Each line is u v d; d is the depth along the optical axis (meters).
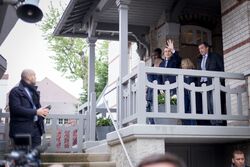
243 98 7.29
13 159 3.10
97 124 9.90
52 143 9.09
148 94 7.66
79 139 9.34
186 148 7.65
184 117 6.64
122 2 8.05
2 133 8.20
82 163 6.85
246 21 7.58
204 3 10.70
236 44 7.84
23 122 5.64
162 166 1.44
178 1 10.50
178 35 10.62
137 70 6.63
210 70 7.46
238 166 6.19
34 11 5.32
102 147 7.97
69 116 9.38
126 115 7.24
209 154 7.79
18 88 5.80
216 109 6.89
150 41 11.54
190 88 6.79
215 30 10.98
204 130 6.54
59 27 10.81
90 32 10.40
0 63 7.62
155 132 6.23
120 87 7.53
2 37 7.72
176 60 8.04
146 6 10.62
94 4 9.88
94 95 9.59
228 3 8.22
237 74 7.14
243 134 6.77
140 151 6.12
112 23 11.26
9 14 7.08
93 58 10.41
